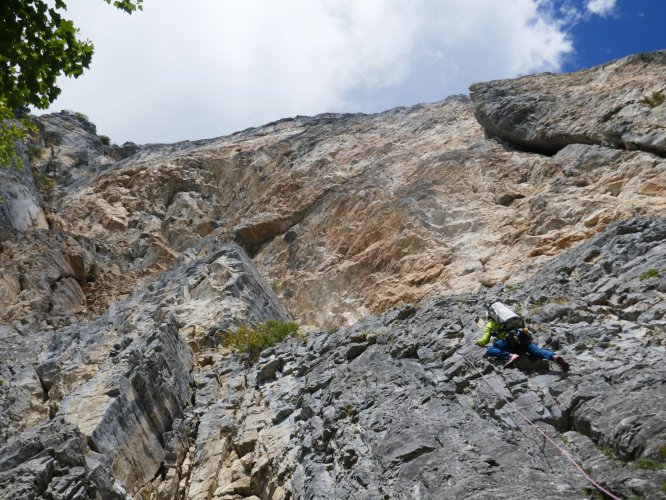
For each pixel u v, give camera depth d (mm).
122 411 10086
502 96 27234
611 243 10734
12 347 19312
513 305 9914
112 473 8961
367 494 6273
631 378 6281
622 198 18250
